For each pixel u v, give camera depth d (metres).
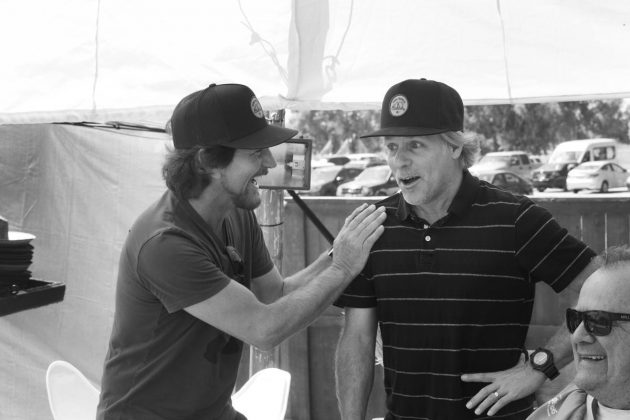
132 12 2.54
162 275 1.97
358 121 24.53
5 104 2.62
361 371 2.29
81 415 2.80
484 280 2.09
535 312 3.94
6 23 2.61
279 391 2.78
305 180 2.66
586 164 18.22
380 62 2.79
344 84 2.81
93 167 3.76
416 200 2.11
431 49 2.80
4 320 3.83
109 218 3.76
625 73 2.73
